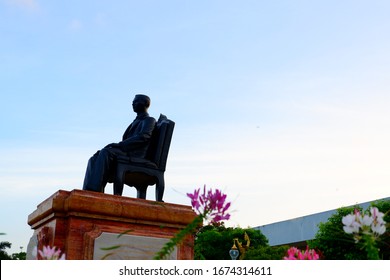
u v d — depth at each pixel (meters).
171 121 6.57
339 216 16.98
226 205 1.94
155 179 6.28
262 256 18.22
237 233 26.45
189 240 5.46
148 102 6.92
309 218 29.17
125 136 6.71
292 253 2.38
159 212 5.46
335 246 15.88
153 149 6.48
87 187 5.80
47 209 5.20
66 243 4.95
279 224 31.47
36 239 5.39
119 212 5.24
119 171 5.92
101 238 5.04
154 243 5.30
